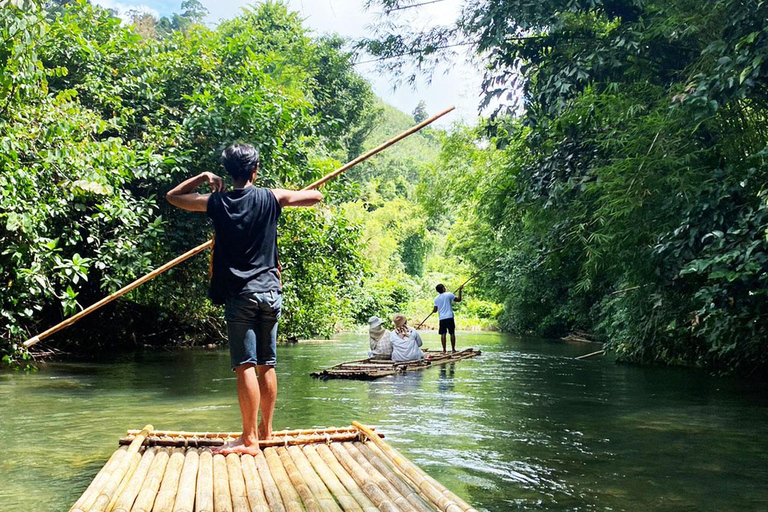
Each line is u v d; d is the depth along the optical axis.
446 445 4.38
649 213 7.62
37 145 8.12
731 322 7.88
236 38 11.55
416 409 5.83
